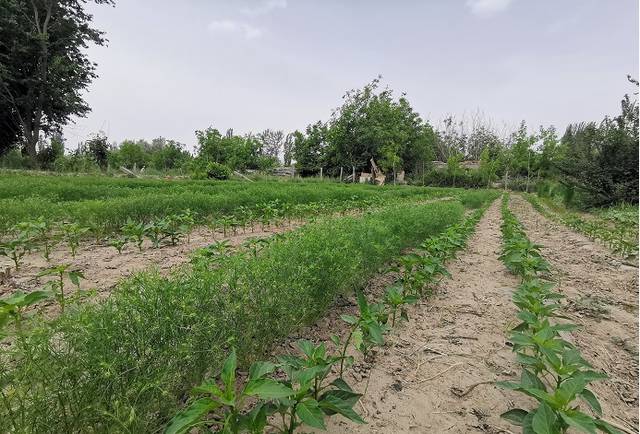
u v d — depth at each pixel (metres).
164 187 13.48
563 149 38.66
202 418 1.91
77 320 1.70
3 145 29.59
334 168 44.16
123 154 40.53
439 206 8.95
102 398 1.54
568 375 2.17
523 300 3.05
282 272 2.69
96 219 6.41
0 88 24.78
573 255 6.90
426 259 3.79
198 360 1.99
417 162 48.56
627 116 15.10
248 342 2.34
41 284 3.94
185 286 2.18
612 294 4.56
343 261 3.28
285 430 1.76
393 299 2.98
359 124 43.12
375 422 2.12
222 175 28.44
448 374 2.64
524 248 4.66
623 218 10.08
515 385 1.93
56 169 26.33
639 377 2.76
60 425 1.49
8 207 6.05
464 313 3.75
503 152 46.62
